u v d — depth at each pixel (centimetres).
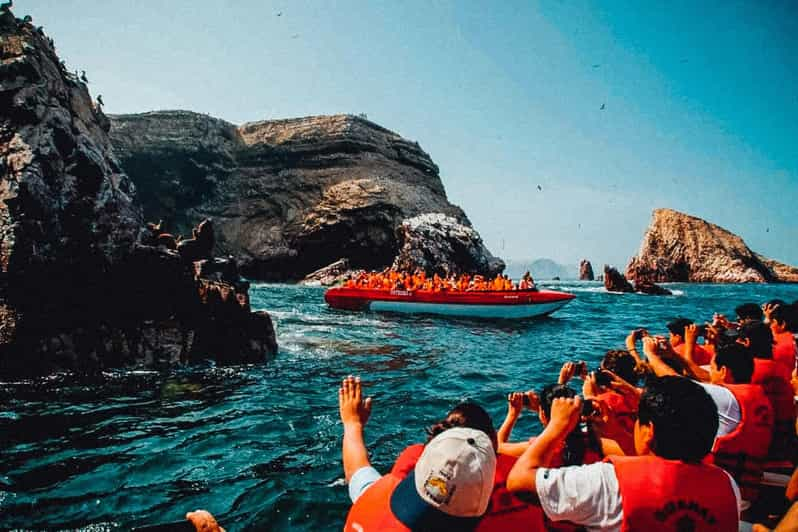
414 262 5247
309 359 1315
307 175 7869
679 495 211
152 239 1366
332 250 6731
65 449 672
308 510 515
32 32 1334
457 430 177
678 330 648
